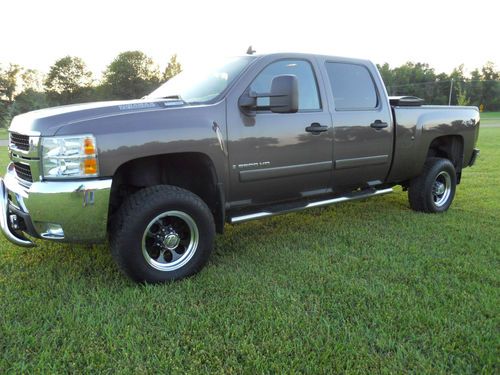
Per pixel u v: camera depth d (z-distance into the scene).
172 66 65.25
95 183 3.03
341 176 4.55
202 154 3.50
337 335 2.71
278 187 4.08
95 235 3.16
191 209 3.44
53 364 2.43
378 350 2.57
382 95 4.83
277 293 3.23
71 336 2.67
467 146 5.86
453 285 3.41
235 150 3.67
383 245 4.34
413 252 4.13
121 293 3.25
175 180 3.86
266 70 3.96
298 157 4.08
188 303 3.12
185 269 3.48
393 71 95.94
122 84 65.00
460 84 86.06
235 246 4.33
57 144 3.00
